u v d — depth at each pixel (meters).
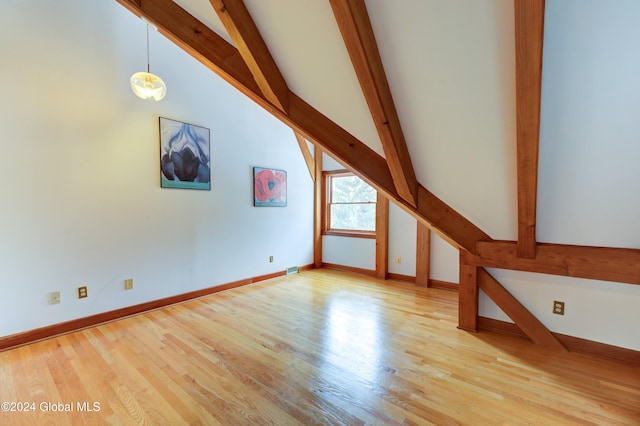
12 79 2.40
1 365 2.15
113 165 2.97
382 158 2.39
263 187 4.54
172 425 1.58
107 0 2.91
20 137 2.44
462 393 1.85
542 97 1.53
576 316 2.38
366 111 1.98
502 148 1.78
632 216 1.86
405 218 4.51
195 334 2.67
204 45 2.03
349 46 1.49
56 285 2.64
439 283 4.18
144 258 3.22
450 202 2.49
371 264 4.94
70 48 2.69
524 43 1.18
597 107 1.47
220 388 1.90
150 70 3.22
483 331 2.76
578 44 1.29
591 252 2.20
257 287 4.22
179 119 3.49
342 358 2.27
